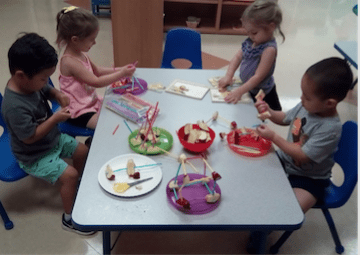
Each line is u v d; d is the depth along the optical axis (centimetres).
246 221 95
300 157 123
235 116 143
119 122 135
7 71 291
